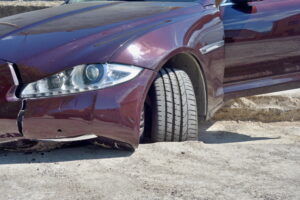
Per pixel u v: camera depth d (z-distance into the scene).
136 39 3.59
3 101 3.37
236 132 4.81
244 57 4.53
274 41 4.67
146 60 3.54
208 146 3.79
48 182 3.14
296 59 4.84
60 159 3.50
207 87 4.13
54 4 9.45
